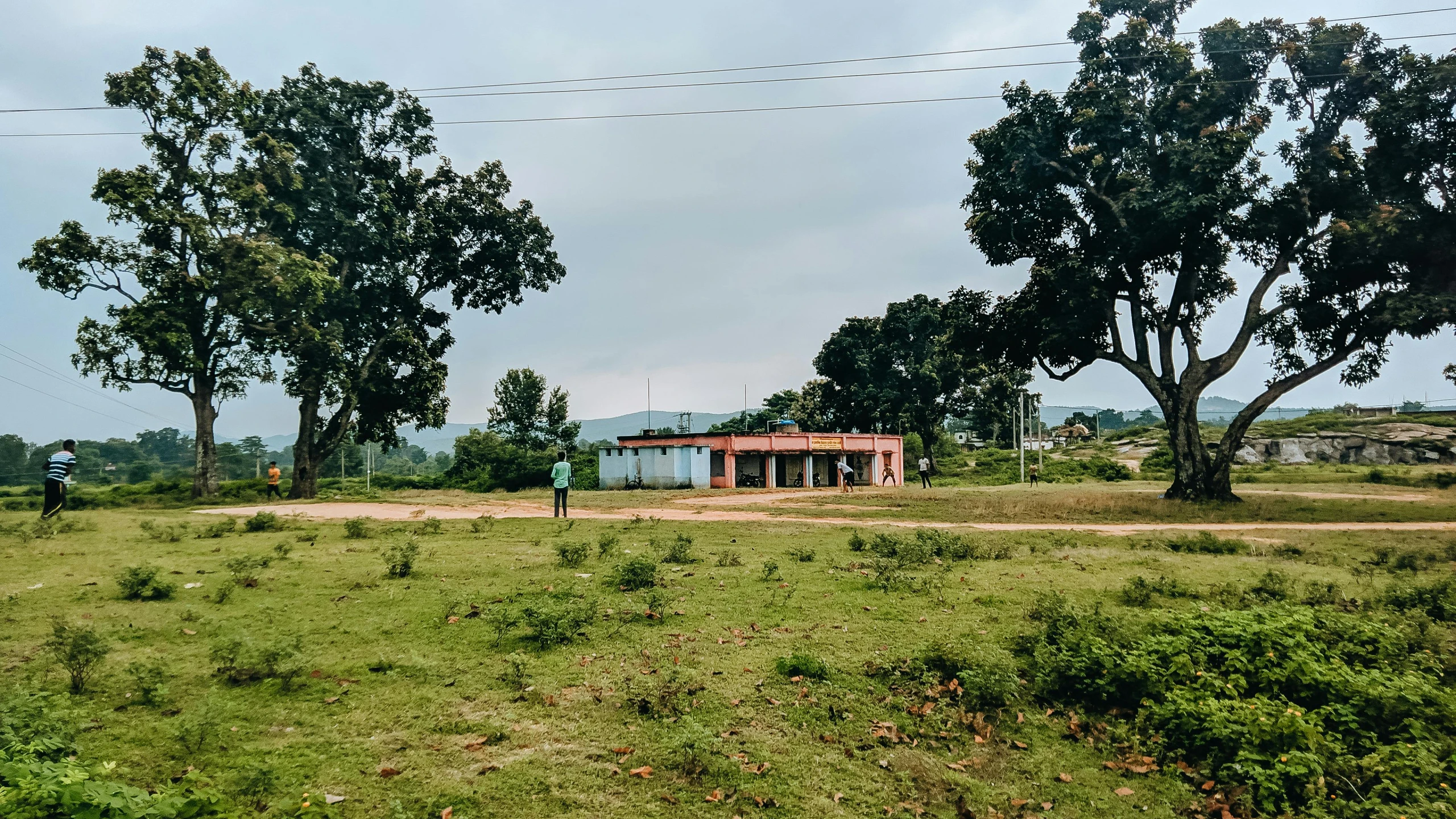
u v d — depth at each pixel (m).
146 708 4.76
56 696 4.60
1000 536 15.14
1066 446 82.00
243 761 4.11
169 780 3.84
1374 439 63.25
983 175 25.86
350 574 9.48
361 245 30.25
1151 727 4.98
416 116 31.41
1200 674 5.26
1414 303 20.55
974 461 69.75
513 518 18.39
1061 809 4.13
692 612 7.70
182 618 6.96
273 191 27.97
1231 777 4.34
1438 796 3.86
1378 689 4.86
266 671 5.41
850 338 58.66
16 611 7.18
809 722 5.02
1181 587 8.88
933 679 5.68
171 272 25.25
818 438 45.53
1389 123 20.77
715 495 31.44
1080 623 6.41
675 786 4.14
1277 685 5.19
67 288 24.56
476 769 4.22
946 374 56.50
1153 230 22.64
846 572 10.27
